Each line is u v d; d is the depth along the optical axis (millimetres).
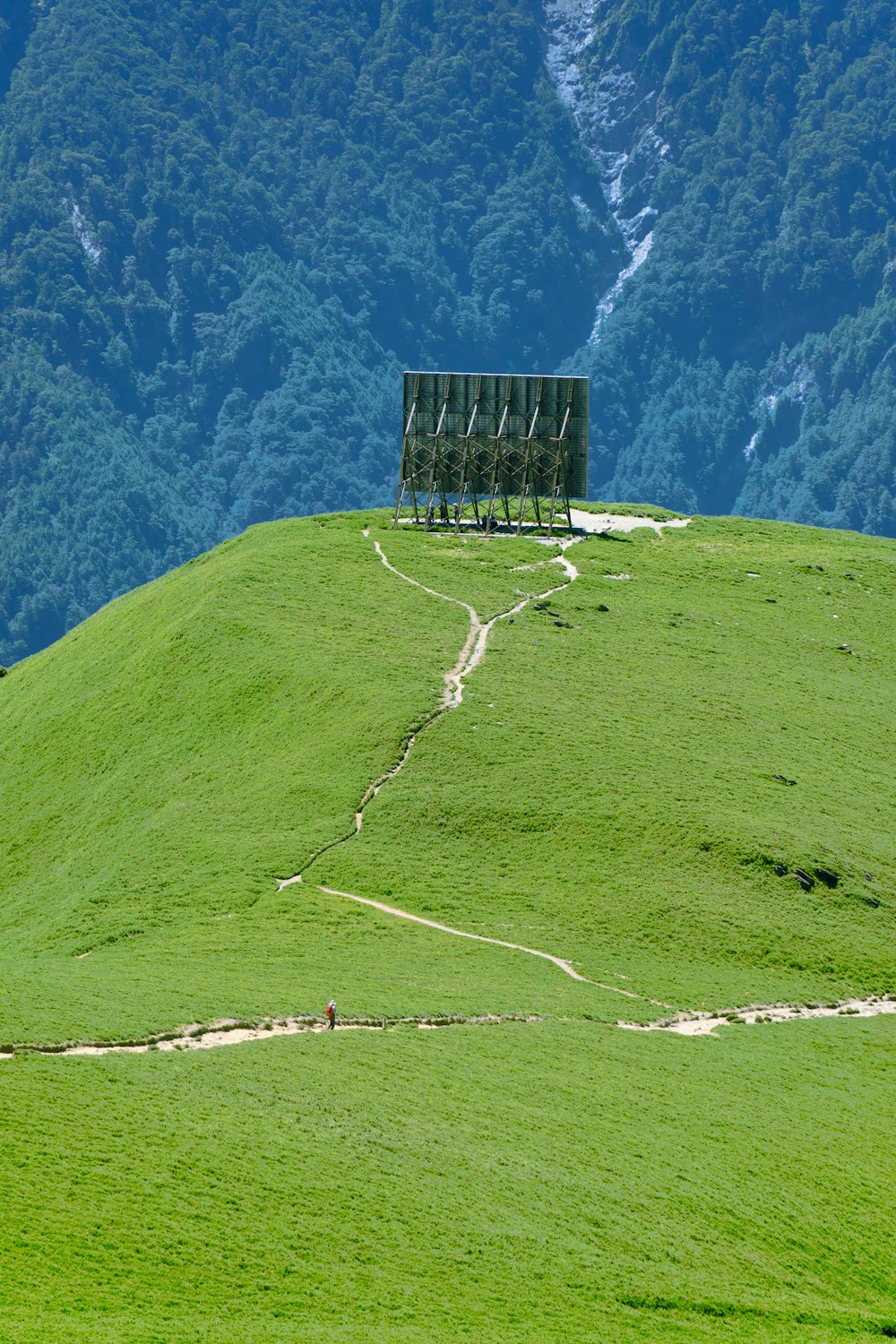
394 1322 140625
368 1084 179250
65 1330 131250
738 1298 154000
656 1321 148375
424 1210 156125
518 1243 154250
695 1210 166750
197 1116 165125
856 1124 191125
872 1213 173625
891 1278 165125
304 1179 157000
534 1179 164500
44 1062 173625
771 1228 166875
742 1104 191750
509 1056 193875
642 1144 176500
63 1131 158000
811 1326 152875
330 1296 142500
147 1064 176875
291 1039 190625
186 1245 145375
